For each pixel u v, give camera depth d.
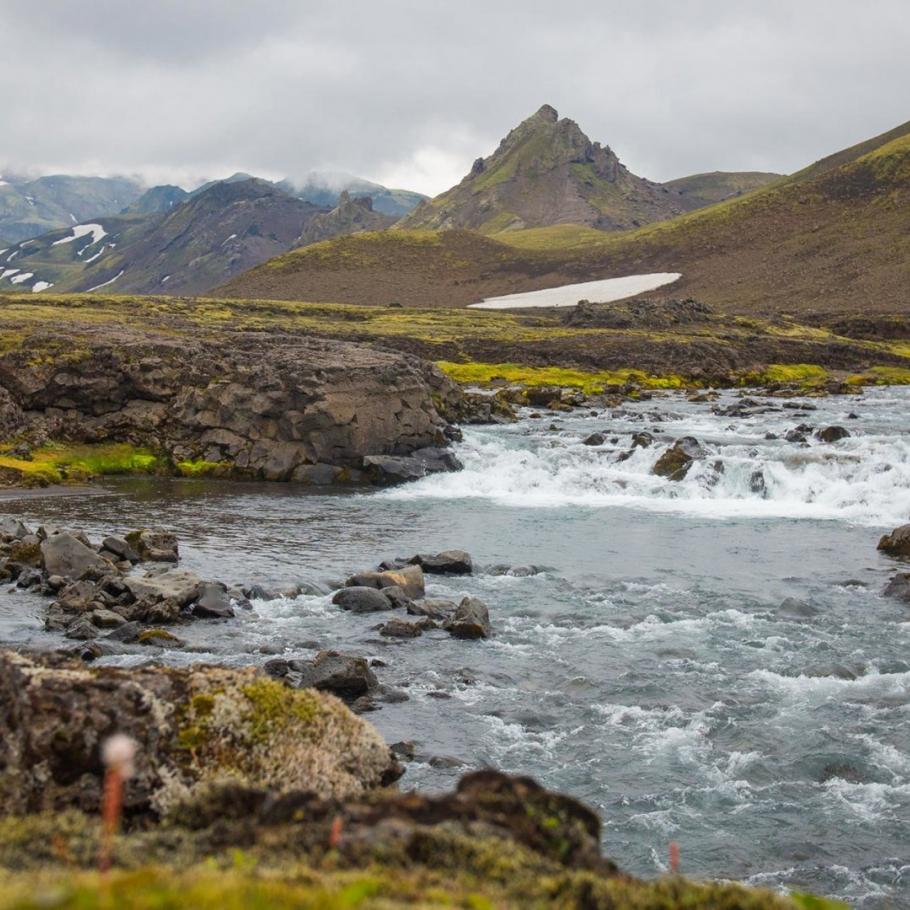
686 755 24.11
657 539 50.56
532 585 40.69
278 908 6.77
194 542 48.81
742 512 58.62
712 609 36.94
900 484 60.53
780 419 93.25
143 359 76.50
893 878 19.02
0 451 69.56
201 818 10.84
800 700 27.58
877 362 165.62
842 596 38.81
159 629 31.92
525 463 71.81
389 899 7.72
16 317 121.25
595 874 9.24
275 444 71.50
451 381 91.69
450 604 36.50
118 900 6.48
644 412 98.44
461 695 27.78
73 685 14.02
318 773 14.93
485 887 8.41
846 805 21.80
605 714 26.58
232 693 14.96
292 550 47.38
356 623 34.72
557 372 138.62
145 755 13.73
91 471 70.00
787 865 19.45
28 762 13.20
